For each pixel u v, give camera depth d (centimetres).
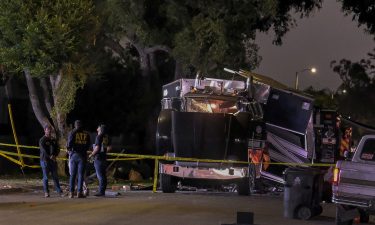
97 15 2984
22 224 1384
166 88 2577
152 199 2048
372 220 1759
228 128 2269
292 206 1664
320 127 2823
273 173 2614
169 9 3300
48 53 2656
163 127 2381
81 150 2038
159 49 3625
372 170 1471
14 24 2669
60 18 2617
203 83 2506
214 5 3234
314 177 1670
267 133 2600
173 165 2319
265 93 2544
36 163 3491
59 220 1459
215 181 2533
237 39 3306
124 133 3969
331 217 1739
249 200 2139
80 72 2892
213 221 1516
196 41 3228
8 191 2178
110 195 2175
